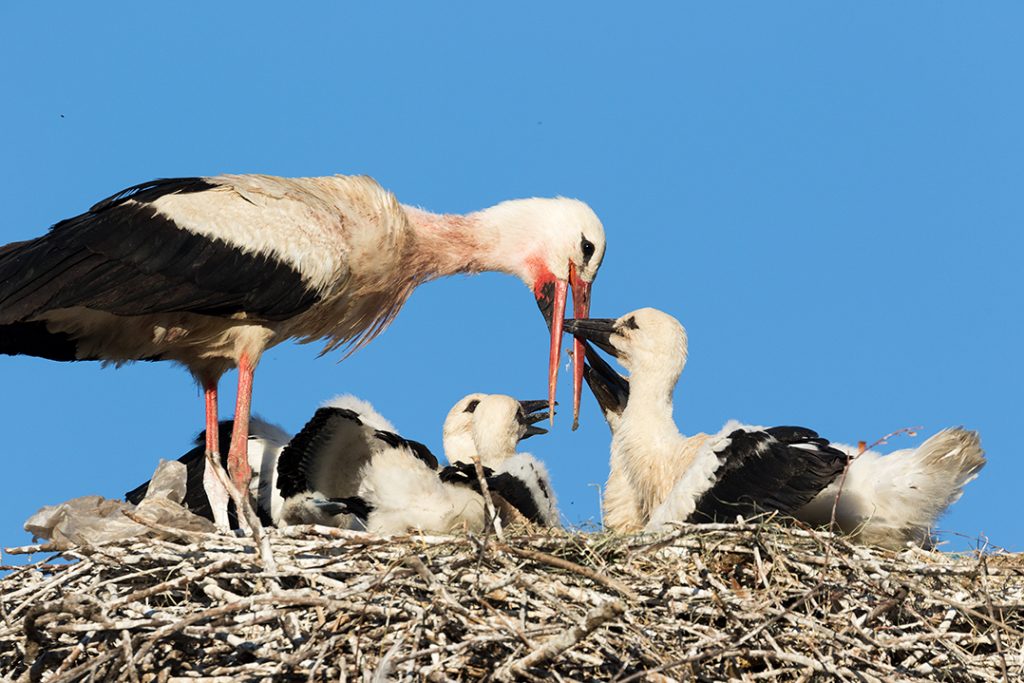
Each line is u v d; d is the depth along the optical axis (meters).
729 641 11.12
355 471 14.83
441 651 10.90
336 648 11.09
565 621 11.21
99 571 11.88
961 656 11.58
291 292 15.36
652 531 12.91
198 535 12.20
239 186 15.58
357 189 16.39
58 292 14.43
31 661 11.49
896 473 13.85
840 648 11.27
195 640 11.27
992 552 13.33
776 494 13.69
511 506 14.45
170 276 14.84
